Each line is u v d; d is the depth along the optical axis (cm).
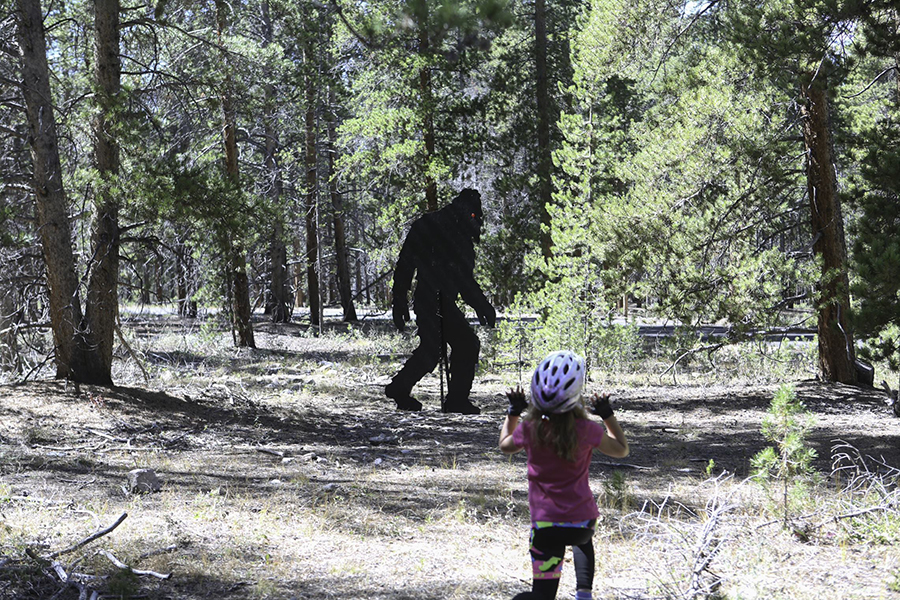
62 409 1225
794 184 1739
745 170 1730
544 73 2833
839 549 581
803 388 1666
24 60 1308
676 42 1714
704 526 555
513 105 2911
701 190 1792
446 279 1512
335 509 759
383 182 2761
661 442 1200
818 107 1639
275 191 3341
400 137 2536
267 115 2573
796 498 644
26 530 629
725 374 2050
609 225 1828
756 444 1157
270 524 694
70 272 1352
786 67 1223
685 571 527
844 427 1275
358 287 6450
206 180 1361
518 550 634
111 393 1328
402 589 529
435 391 1806
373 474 972
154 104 1770
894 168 1138
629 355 2119
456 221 1515
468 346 1517
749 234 1800
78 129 1479
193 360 2255
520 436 403
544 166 2730
